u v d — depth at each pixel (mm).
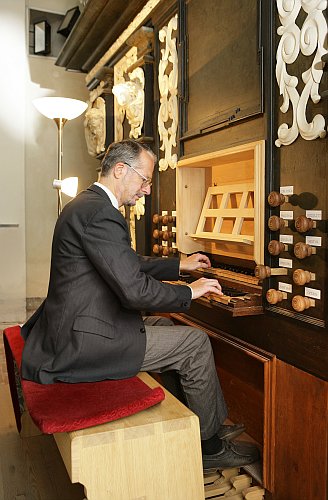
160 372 2039
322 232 1650
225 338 2266
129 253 1760
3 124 5160
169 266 2350
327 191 1604
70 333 1771
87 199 1846
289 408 1853
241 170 2414
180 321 2795
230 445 2129
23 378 1805
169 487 1572
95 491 1478
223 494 2002
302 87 1733
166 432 1560
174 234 2891
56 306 1822
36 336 1930
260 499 1970
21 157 5254
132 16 3449
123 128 3740
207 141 2461
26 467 2232
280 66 1846
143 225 3324
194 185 2730
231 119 2193
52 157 5457
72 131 5535
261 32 1960
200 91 2523
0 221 5219
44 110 3395
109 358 1812
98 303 1789
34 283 5453
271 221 1822
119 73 3787
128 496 1520
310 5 1677
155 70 3105
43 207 5453
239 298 1982
